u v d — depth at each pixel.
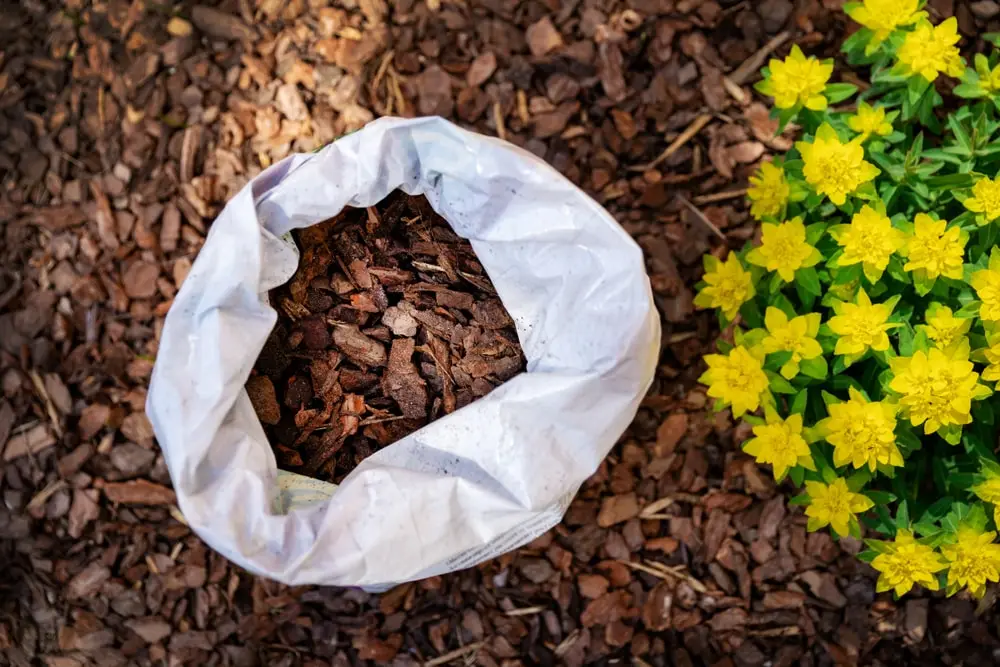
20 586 0.99
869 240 0.84
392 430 0.92
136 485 0.99
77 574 0.99
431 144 0.86
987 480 0.86
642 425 0.99
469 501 0.84
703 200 0.99
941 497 0.92
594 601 0.98
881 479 0.94
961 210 0.91
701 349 0.98
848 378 0.90
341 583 0.83
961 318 0.84
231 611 0.99
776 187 0.89
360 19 1.00
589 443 0.85
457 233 0.90
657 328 0.86
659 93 0.99
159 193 1.00
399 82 1.00
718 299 0.91
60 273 1.00
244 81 1.00
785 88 0.88
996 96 0.88
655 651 0.98
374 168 0.86
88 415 0.99
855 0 0.98
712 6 0.99
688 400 0.99
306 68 1.00
